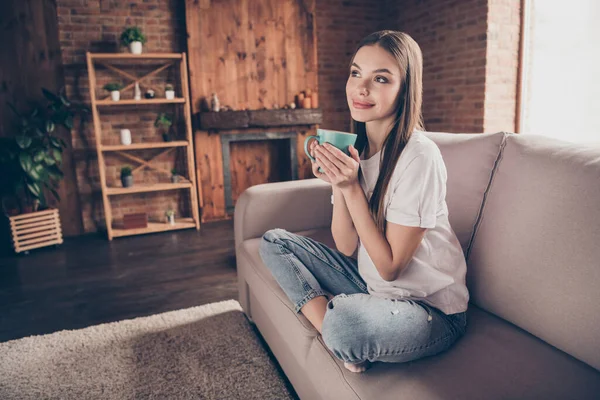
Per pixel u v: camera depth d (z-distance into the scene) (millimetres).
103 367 1641
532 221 1063
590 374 880
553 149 1111
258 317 1766
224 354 1703
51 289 2559
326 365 1018
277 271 1230
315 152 999
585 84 3432
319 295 1153
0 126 3576
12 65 3564
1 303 2375
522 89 3871
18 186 3312
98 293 2479
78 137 3846
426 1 4332
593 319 895
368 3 4848
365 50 997
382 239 989
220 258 3047
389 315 901
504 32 3736
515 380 860
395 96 1006
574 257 950
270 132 4383
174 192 4238
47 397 1470
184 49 4125
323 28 4699
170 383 1523
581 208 965
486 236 1182
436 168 980
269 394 1449
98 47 3840
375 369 943
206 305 2176
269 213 1832
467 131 4008
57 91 3719
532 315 1025
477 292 1194
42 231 3352
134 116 4023
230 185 4320
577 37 3453
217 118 4043
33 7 3574
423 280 1011
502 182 1183
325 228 1884
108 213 3619
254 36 4238
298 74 4441
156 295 2420
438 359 950
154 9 3979
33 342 1849
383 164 1031
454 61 4074
